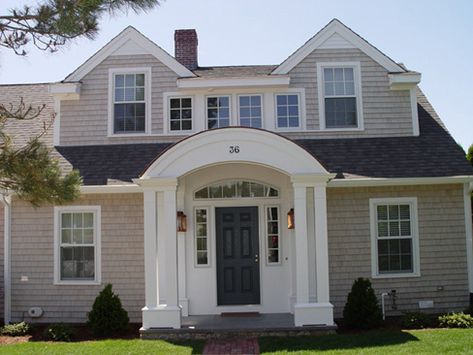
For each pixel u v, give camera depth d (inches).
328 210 491.2
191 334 409.1
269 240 504.1
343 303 483.5
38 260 494.3
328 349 353.7
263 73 562.6
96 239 492.1
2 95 620.7
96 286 488.4
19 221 498.0
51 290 491.2
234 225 506.0
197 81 531.5
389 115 541.0
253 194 506.6
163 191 430.3
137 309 484.1
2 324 483.8
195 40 621.6
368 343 368.2
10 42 313.7
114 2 312.3
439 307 484.7
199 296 495.8
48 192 323.3
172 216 427.5
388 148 521.7
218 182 507.2
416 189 493.4
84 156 522.9
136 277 487.2
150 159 513.0
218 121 539.2
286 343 378.0
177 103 544.1
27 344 393.7
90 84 547.2
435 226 491.2
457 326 426.6
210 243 501.4
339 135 537.6
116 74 547.5
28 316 489.1
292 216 479.2
